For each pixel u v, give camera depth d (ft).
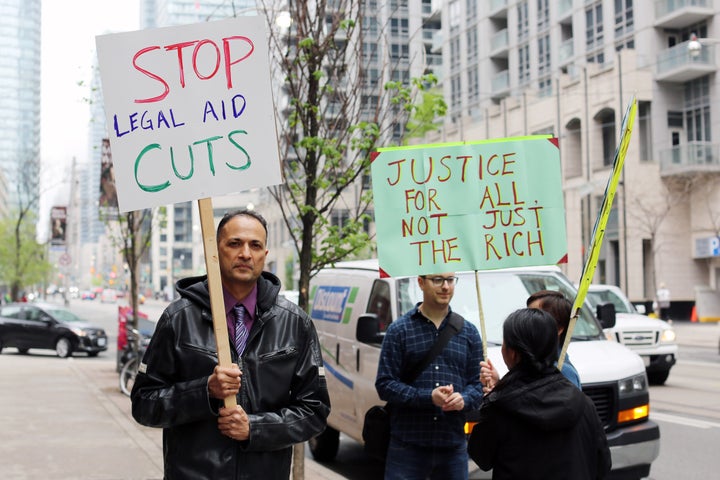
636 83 131.13
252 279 11.01
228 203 289.94
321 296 32.01
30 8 405.39
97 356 85.97
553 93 145.89
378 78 27.84
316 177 22.76
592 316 26.66
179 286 11.48
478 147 16.39
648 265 135.95
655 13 134.92
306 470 26.71
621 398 22.09
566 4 155.43
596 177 135.54
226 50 11.84
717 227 127.75
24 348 84.07
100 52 11.69
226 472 10.43
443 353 16.12
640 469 22.09
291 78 23.18
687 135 135.44
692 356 74.28
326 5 25.34
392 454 16.06
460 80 191.93
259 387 10.73
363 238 23.45
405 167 16.42
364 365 25.86
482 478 20.56
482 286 24.94
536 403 10.96
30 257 176.35
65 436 31.83
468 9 187.83
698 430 34.71
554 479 10.91
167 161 11.70
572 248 140.36
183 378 10.69
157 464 26.40
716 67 128.67
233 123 11.78
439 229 16.28
